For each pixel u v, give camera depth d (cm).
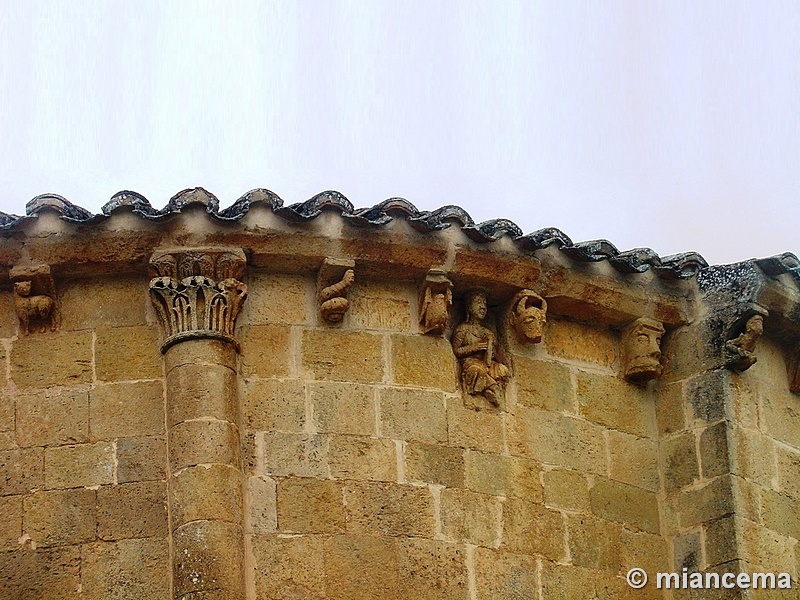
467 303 1497
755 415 1557
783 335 1608
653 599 1486
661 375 1573
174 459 1370
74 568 1348
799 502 1558
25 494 1374
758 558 1491
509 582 1414
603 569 1470
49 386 1412
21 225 1408
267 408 1410
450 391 1464
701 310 1572
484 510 1430
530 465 1473
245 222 1423
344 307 1438
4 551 1355
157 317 1434
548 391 1513
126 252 1424
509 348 1508
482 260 1475
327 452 1404
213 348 1400
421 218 1448
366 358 1448
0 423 1400
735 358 1539
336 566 1365
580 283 1523
